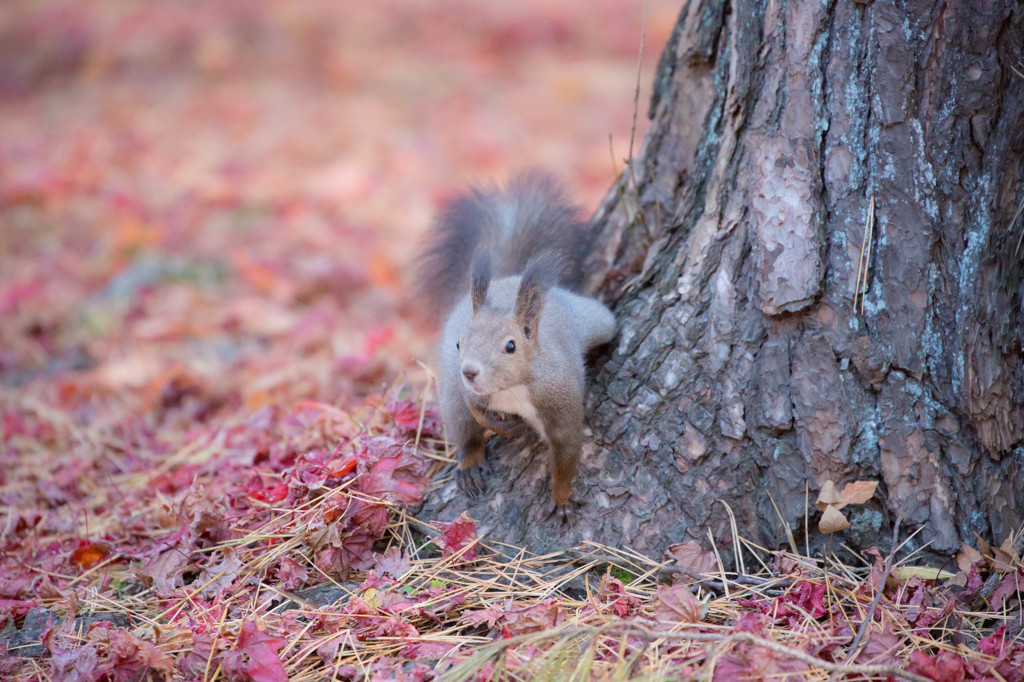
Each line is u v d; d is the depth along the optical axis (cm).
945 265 680
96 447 1081
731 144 747
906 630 606
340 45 3045
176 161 2183
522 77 2827
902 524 672
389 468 719
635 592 668
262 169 2122
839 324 683
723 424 709
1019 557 655
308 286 1523
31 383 1288
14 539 870
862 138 682
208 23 3155
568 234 909
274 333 1392
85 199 1959
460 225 939
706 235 753
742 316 720
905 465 672
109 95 2734
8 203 1928
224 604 671
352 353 1256
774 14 708
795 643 595
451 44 3059
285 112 2525
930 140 675
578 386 711
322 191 1966
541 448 762
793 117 698
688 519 704
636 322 778
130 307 1477
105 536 838
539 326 712
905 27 668
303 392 1147
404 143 2258
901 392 675
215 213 1873
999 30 653
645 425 732
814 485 681
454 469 797
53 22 3130
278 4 3334
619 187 861
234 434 1012
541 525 725
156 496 923
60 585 767
